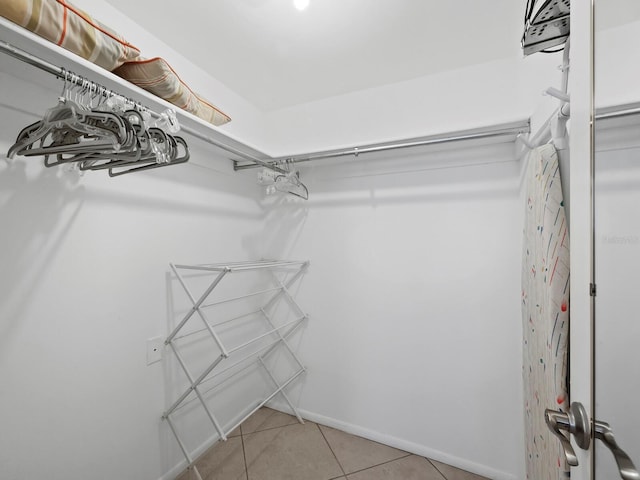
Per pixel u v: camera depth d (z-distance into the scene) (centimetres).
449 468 166
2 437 95
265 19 131
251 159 168
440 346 173
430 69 166
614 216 45
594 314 51
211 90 175
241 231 205
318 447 180
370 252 192
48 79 99
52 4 72
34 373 102
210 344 179
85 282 117
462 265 168
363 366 193
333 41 146
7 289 96
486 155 162
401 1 121
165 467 148
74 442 112
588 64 53
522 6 121
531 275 113
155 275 146
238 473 158
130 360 133
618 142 44
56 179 108
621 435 42
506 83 151
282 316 220
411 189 181
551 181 92
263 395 225
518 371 154
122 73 98
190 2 122
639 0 39
